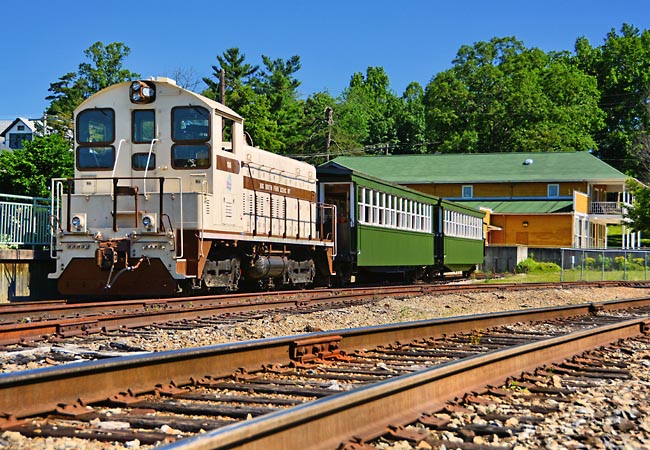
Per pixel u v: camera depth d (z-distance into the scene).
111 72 81.75
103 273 15.55
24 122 82.19
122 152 16.23
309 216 21.33
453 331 11.30
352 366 8.09
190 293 16.36
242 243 17.52
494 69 81.69
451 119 81.75
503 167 61.06
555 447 4.98
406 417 5.52
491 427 5.38
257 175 17.98
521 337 11.05
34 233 18.91
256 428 4.18
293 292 17.78
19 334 9.75
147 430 5.21
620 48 94.81
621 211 58.88
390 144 97.25
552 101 85.06
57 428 5.12
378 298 18.31
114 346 9.28
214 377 6.98
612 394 6.93
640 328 12.45
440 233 31.20
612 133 92.25
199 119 15.92
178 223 15.35
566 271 38.84
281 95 74.12
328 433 4.82
